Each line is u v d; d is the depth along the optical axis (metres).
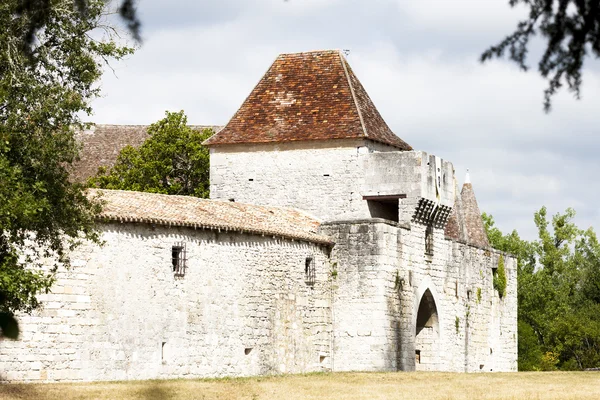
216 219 54.47
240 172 66.00
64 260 42.44
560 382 51.59
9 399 38.69
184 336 51.75
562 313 120.81
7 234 42.34
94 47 40.56
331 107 65.88
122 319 48.72
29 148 39.09
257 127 66.12
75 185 41.25
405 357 62.28
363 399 42.69
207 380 47.94
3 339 15.62
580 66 18.44
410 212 63.34
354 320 60.31
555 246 122.31
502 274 80.81
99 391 41.62
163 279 50.81
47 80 40.06
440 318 68.12
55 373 45.88
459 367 71.62
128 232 49.28
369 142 64.75
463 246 73.38
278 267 57.28
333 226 61.22
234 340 54.41
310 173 64.81
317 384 47.88
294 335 58.12
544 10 18.50
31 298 39.47
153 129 78.19
